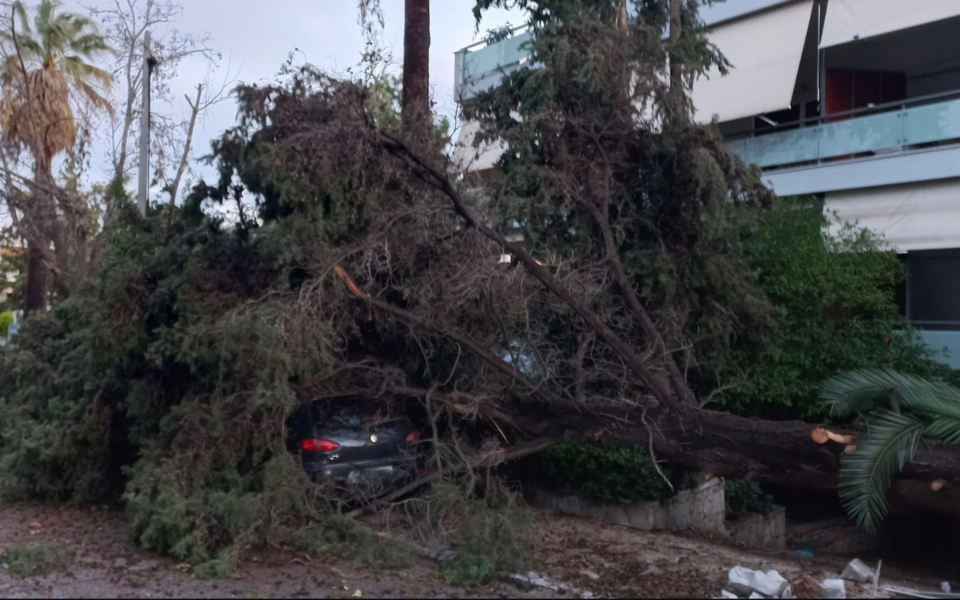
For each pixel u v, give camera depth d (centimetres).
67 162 2100
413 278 924
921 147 1476
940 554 1266
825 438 805
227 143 889
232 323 770
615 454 1036
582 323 987
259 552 784
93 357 905
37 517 959
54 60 2164
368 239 862
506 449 930
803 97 1772
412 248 915
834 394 862
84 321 1020
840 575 777
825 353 1195
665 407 902
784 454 832
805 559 909
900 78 1764
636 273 1036
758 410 1241
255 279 910
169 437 858
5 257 3297
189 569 737
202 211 955
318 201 879
